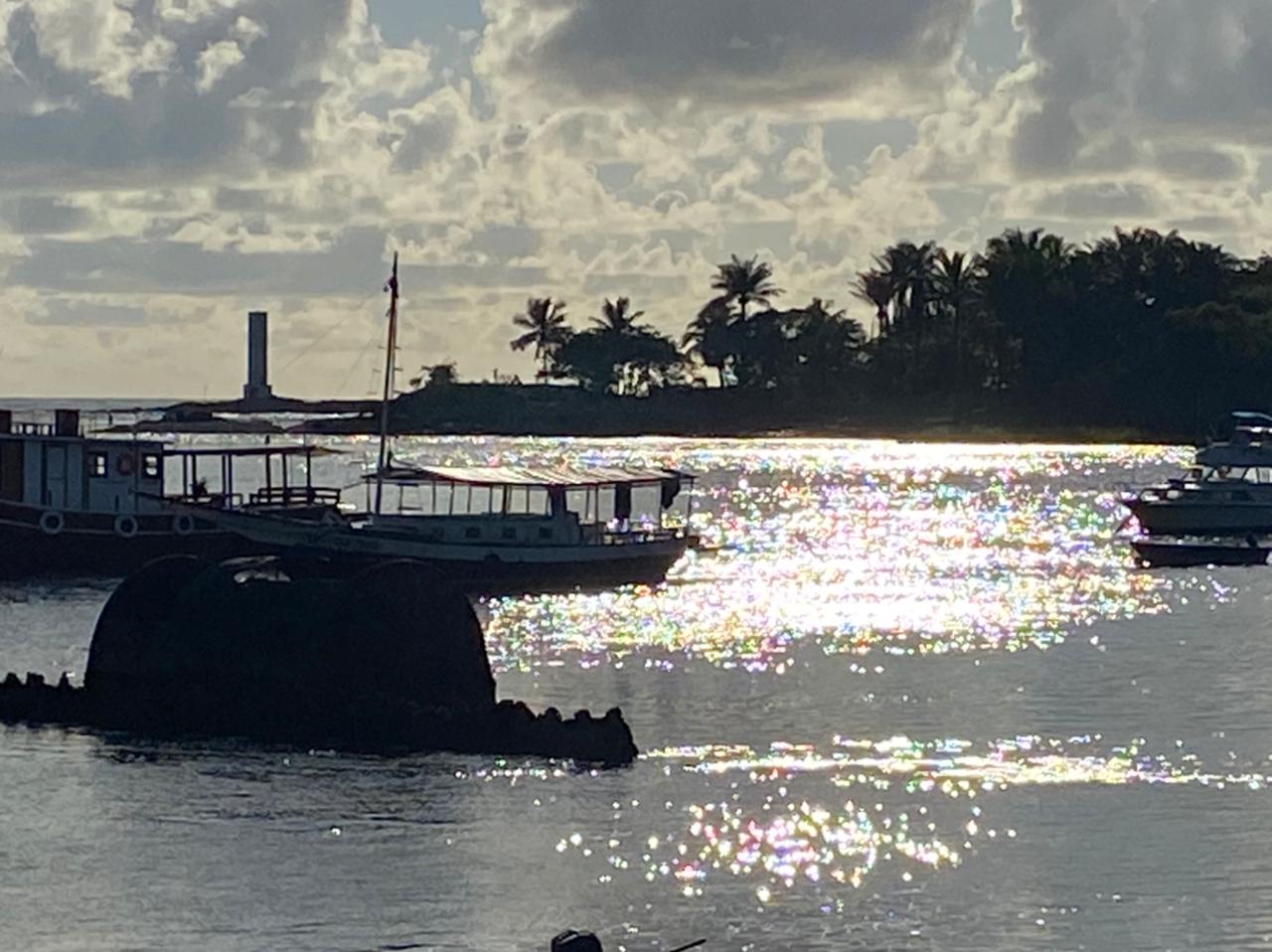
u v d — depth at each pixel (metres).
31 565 100.75
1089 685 63.47
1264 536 122.81
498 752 50.72
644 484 110.06
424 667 53.31
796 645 74.94
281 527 101.56
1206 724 55.47
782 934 36.97
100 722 54.09
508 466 116.56
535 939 36.72
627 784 47.62
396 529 100.50
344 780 47.72
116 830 43.47
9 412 104.75
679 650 73.38
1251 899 38.75
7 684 55.88
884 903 38.59
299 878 40.06
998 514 157.38
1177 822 44.28
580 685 64.06
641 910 38.28
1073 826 44.00
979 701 60.12
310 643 53.53
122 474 102.00
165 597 55.34
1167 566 109.62
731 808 45.44
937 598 93.19
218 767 49.00
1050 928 37.22
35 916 37.91
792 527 144.88
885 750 51.97
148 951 36.22
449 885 39.72
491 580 100.12
